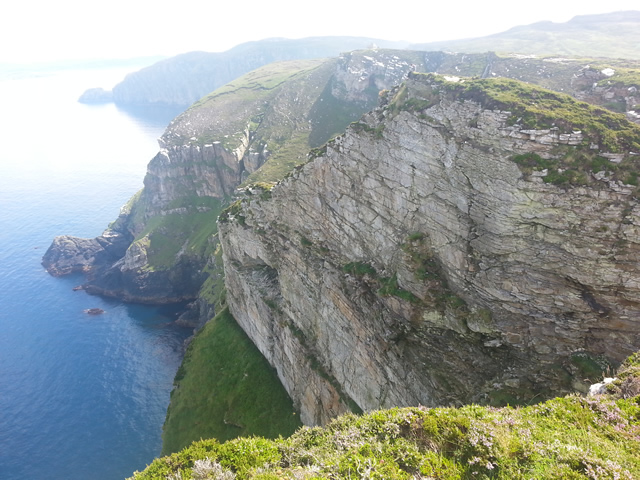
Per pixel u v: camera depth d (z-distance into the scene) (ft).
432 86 99.30
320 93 413.18
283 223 149.69
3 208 479.82
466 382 84.02
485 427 49.06
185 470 59.21
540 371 74.84
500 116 81.00
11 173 604.08
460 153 85.71
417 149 95.66
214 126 407.64
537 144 75.10
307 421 135.23
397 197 101.81
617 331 68.85
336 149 120.26
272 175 271.28
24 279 338.95
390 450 49.80
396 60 399.24
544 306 74.69
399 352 96.68
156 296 312.09
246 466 58.49
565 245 71.15
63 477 171.22
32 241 404.57
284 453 61.26
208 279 293.64
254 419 145.07
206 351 182.09
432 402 87.81
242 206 175.42
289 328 143.74
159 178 384.27
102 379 227.81
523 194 74.08
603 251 67.82
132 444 186.39
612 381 57.41
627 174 67.00
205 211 370.94
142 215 390.21
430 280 89.76
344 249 122.52
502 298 78.59
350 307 112.37
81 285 332.80
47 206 489.67
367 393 109.70
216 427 147.95
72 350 252.62
